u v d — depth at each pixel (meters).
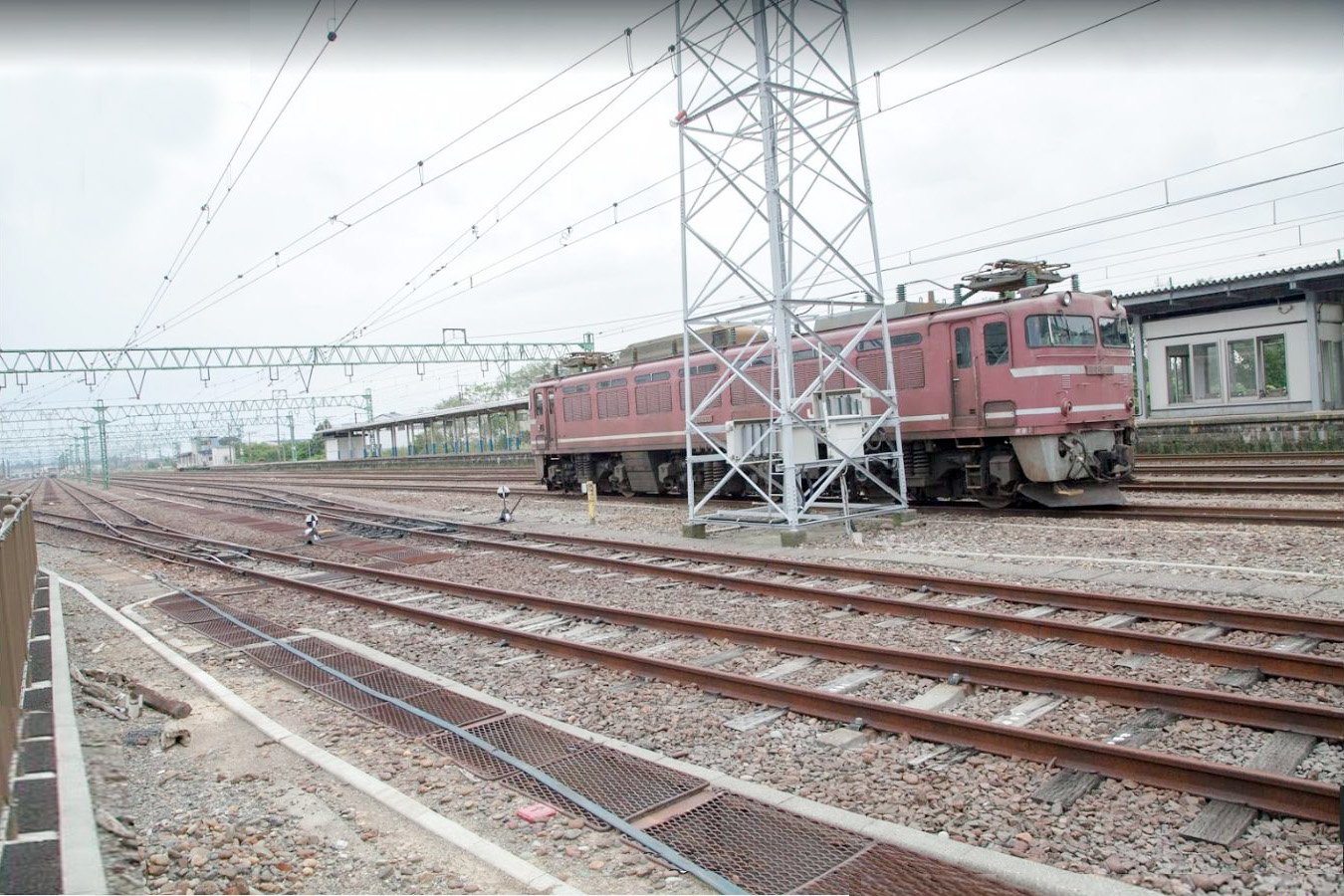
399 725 7.00
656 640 9.03
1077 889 4.12
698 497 22.77
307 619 11.45
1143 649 7.41
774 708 6.81
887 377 15.98
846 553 12.89
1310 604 8.41
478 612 11.02
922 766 5.60
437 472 48.94
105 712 7.57
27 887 4.12
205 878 4.68
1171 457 23.92
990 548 12.50
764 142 13.97
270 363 46.94
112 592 14.39
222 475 80.25
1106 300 16.62
